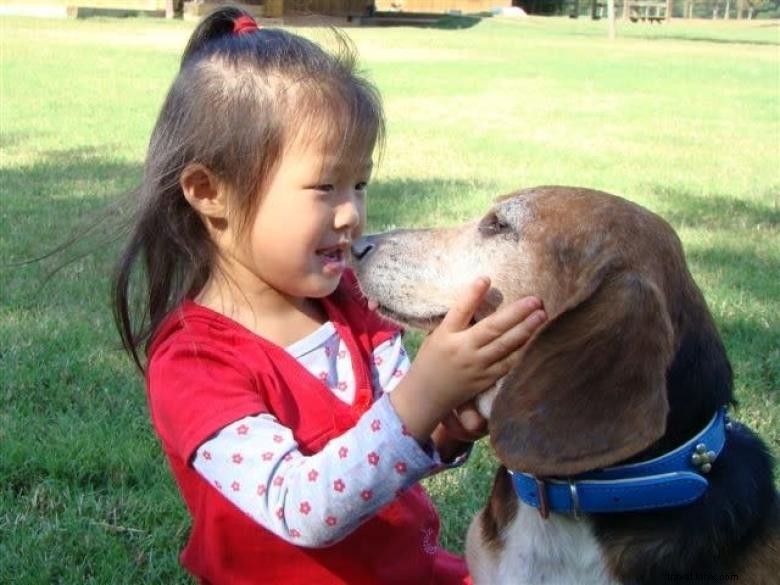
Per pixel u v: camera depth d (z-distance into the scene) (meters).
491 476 1.40
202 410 0.92
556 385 0.88
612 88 5.73
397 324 1.06
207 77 0.97
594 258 0.96
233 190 0.96
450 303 1.04
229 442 0.91
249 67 0.96
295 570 1.00
